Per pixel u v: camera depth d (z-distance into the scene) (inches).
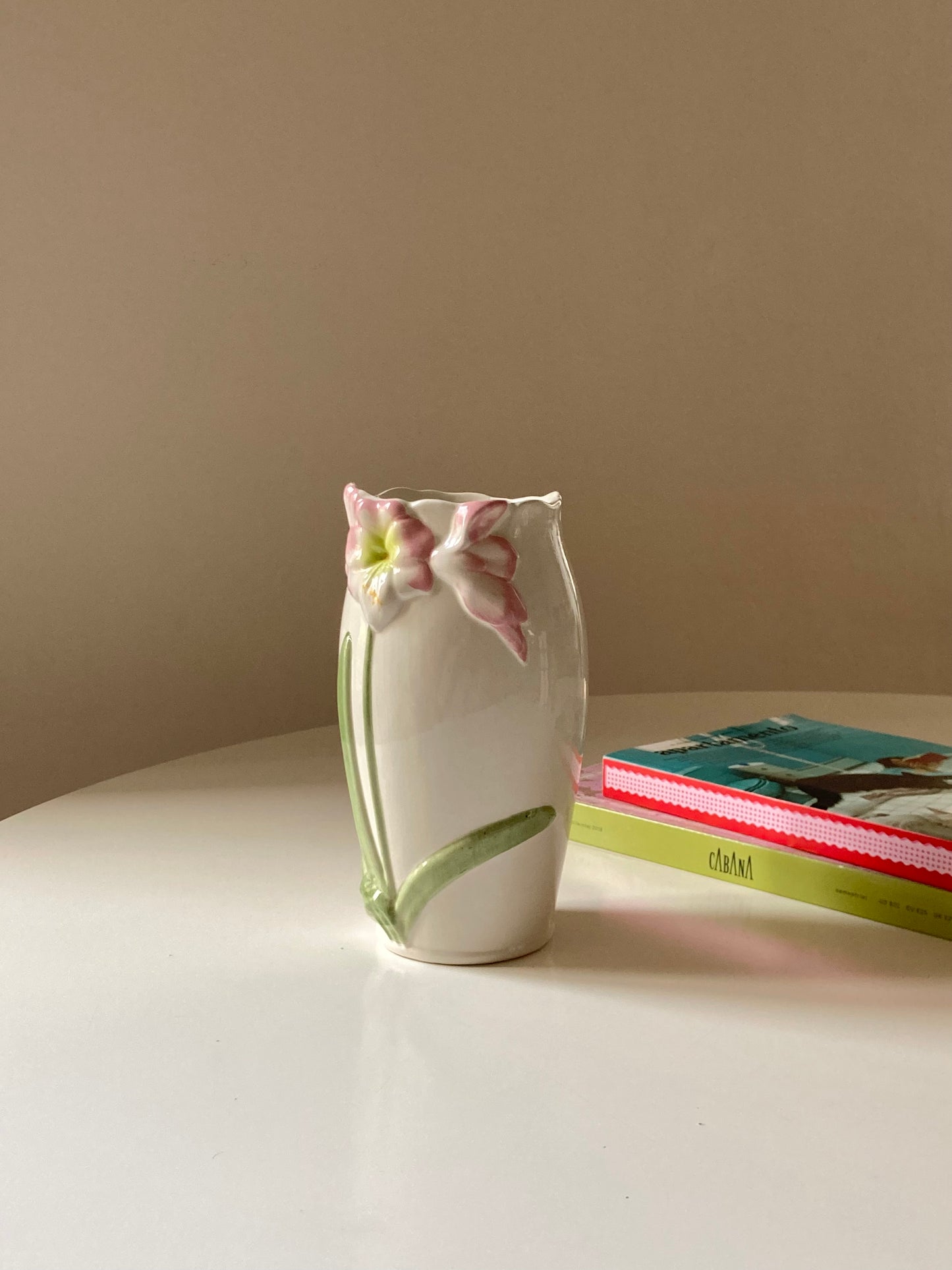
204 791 37.8
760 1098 20.1
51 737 59.0
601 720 44.1
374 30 59.7
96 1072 21.1
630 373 66.0
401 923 25.2
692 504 67.9
